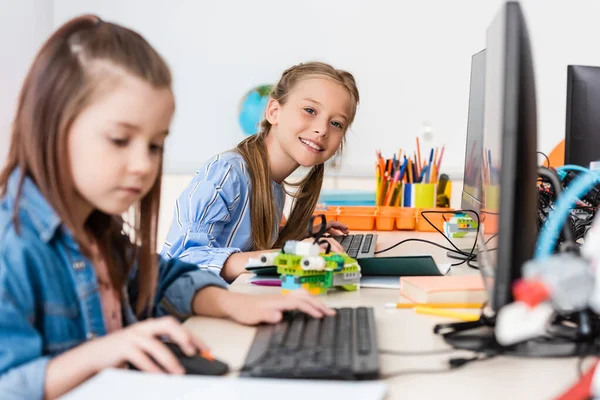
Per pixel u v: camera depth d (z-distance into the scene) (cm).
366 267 119
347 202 240
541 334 77
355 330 79
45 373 65
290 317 87
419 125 296
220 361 69
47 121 74
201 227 152
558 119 291
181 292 95
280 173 185
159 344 66
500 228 71
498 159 73
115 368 65
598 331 76
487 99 99
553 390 62
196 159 303
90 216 88
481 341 76
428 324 88
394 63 295
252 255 137
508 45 69
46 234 74
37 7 301
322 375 64
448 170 295
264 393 57
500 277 71
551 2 288
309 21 297
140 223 92
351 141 297
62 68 74
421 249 164
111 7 302
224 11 299
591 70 164
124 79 74
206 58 300
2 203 74
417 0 292
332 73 180
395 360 71
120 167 74
